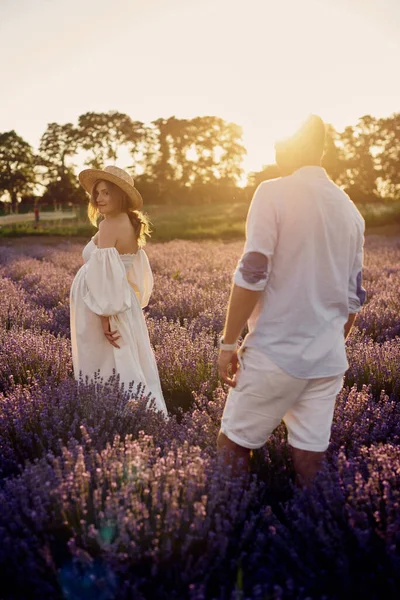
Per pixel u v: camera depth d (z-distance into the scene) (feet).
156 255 52.47
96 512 7.27
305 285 7.37
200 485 7.41
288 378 7.45
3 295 25.13
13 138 277.85
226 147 315.78
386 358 14.58
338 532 6.90
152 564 6.70
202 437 9.65
